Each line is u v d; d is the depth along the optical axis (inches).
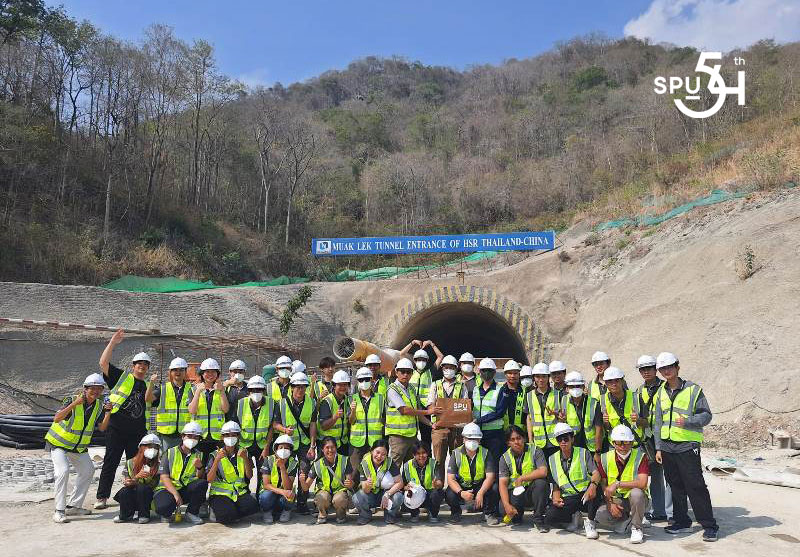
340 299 1157.1
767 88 1909.4
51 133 1530.5
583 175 2181.3
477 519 369.4
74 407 374.6
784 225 797.2
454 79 4542.3
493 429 379.9
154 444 362.3
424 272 1430.9
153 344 940.0
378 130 3031.5
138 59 1748.3
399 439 382.9
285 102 3725.4
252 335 1045.8
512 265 1256.2
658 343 831.1
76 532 339.9
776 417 627.5
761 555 290.4
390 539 323.6
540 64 3846.0
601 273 1060.5
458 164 2603.3
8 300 869.2
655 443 339.0
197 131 1902.1
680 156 1648.6
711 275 826.8
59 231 1280.8
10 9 1537.9
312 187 2295.8
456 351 1520.7
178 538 327.0
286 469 362.0
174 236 1530.5
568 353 999.6
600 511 327.9
